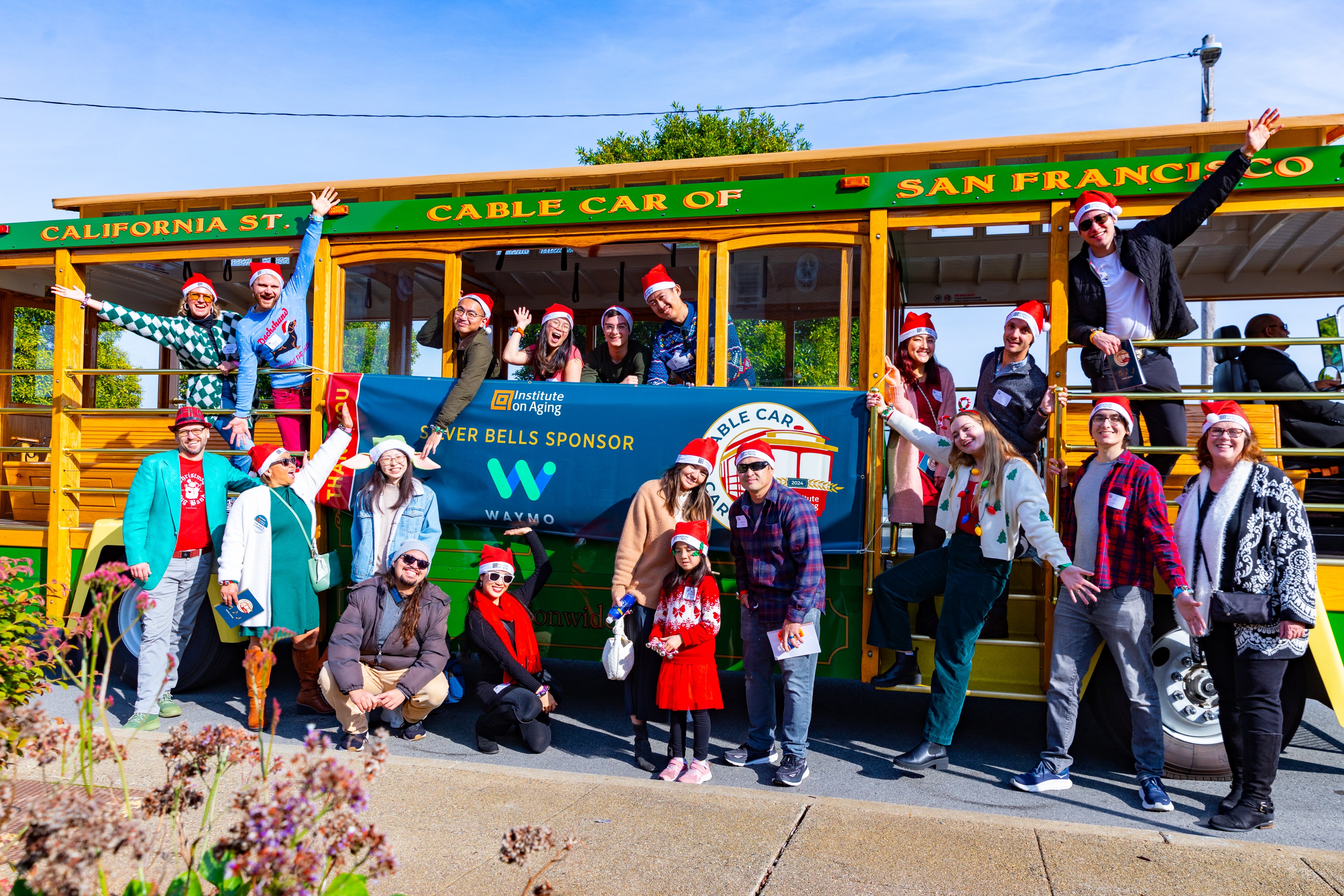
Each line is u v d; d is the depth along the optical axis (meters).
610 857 3.17
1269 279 6.18
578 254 6.42
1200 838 3.38
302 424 5.65
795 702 4.24
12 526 6.06
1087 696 4.51
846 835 3.39
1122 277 4.52
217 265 6.50
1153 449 4.22
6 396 7.51
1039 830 3.45
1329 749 5.05
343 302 5.64
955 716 4.38
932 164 5.08
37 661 3.86
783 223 4.99
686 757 4.70
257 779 2.18
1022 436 4.77
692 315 5.27
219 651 5.69
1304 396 4.09
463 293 6.66
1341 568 4.23
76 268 6.06
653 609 4.54
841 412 4.78
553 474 5.11
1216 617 3.73
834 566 4.82
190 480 5.20
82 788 2.58
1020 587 5.04
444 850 3.21
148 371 5.74
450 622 5.30
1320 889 2.96
